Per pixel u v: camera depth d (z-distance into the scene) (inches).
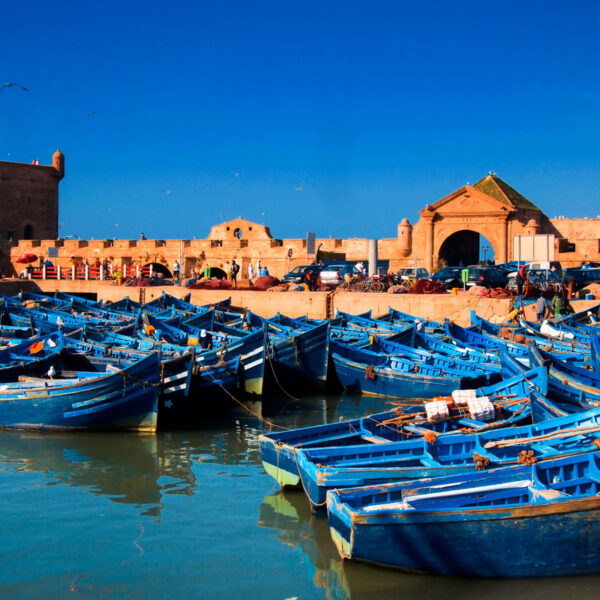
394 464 512.7
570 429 493.7
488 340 1096.8
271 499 547.5
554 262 1752.0
